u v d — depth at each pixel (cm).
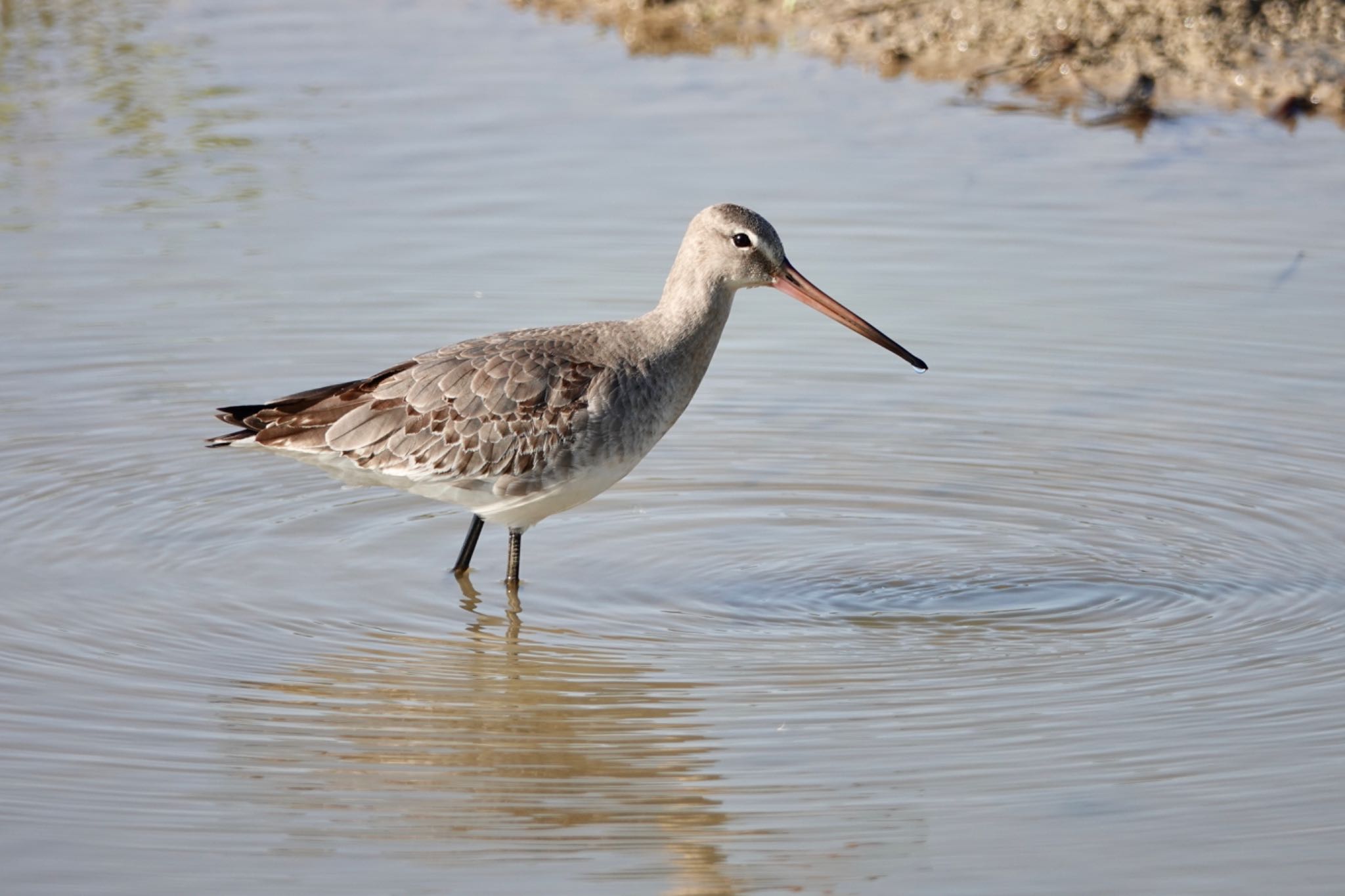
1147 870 913
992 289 1766
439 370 1240
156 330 1678
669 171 1998
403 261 1808
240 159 2023
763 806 980
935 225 1883
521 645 1189
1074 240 1852
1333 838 938
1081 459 1486
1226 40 2231
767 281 1295
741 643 1191
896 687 1120
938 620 1227
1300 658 1151
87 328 1677
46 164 1991
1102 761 1022
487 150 2055
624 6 2520
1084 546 1346
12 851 930
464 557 1303
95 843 940
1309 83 2161
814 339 1728
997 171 2006
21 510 1380
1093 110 2161
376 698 1113
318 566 1321
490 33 2461
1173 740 1044
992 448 1512
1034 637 1195
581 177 1986
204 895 894
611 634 1210
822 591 1280
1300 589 1259
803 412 1592
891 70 2291
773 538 1375
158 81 2244
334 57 2352
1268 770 1007
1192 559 1316
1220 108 2145
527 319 1691
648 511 1427
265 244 1836
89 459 1470
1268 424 1525
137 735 1057
